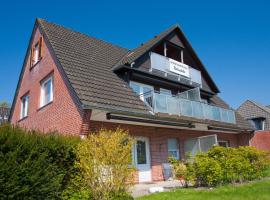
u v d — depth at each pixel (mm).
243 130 21844
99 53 17359
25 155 7160
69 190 8164
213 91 23047
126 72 15688
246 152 12805
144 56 17141
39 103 15969
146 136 14875
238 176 11727
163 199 8430
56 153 8102
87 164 8094
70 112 12383
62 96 13227
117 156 8164
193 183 11312
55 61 14555
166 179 14992
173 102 15719
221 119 19547
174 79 18656
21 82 19188
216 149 11695
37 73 16719
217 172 10602
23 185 6727
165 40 19156
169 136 16375
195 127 17578
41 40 16812
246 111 37219
